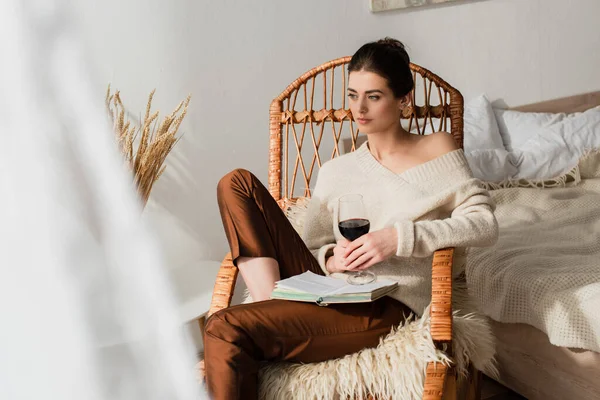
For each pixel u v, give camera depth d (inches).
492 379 83.5
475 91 123.6
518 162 109.9
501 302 72.7
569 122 117.5
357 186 67.9
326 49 105.0
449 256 58.4
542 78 131.5
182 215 94.6
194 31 92.5
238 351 53.1
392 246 59.3
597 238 79.3
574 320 64.0
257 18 98.0
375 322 57.8
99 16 84.0
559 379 68.9
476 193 64.1
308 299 56.0
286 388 54.5
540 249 77.3
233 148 98.4
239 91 97.7
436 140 67.7
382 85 63.7
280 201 82.0
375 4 108.2
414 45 115.0
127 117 88.0
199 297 73.3
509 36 126.0
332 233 69.9
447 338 52.6
